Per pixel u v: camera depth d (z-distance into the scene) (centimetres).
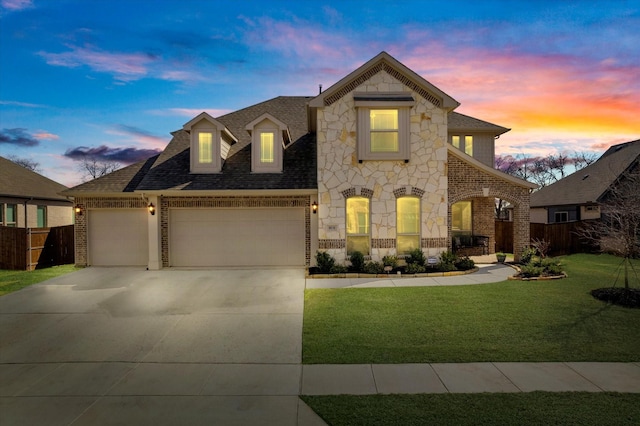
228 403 442
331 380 498
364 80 1319
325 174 1313
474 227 1684
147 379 514
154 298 952
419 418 394
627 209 981
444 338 645
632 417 390
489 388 465
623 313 771
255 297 954
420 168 1323
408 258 1298
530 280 1111
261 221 1371
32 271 1322
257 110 1809
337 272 1231
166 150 1522
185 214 1363
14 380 517
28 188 2114
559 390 457
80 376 527
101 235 1403
